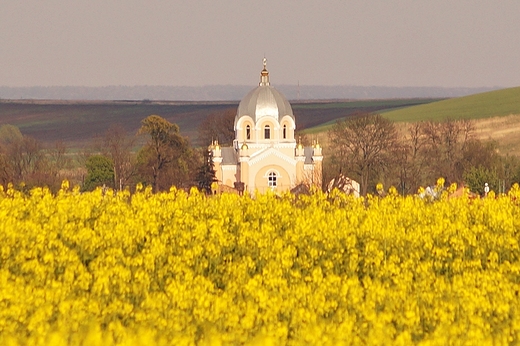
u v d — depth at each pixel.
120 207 138.50
